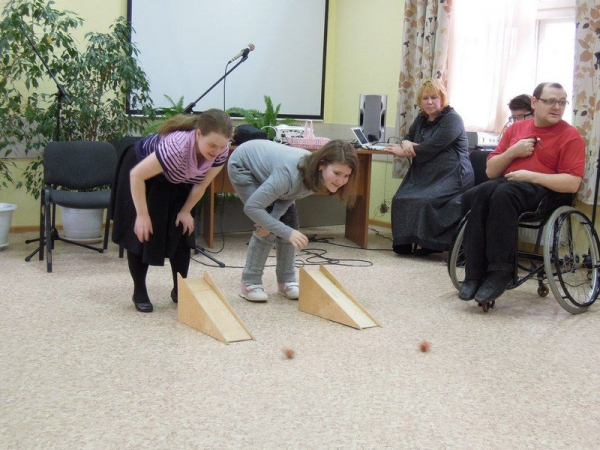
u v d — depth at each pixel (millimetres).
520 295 3396
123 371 2199
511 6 4387
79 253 4035
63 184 3930
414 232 4238
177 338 2541
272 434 1801
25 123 4508
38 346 2408
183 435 1776
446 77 4730
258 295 3066
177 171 2586
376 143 4633
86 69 4332
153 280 3420
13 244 4254
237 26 5348
